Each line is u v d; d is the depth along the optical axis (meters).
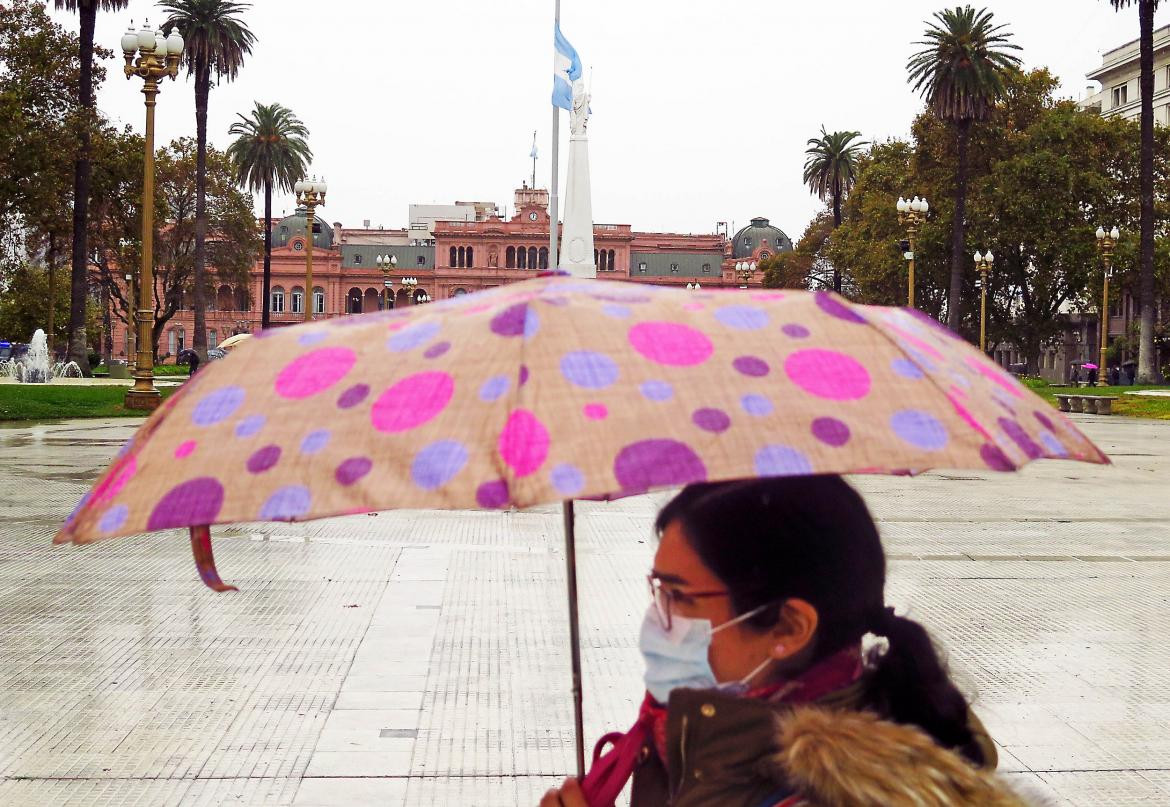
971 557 8.89
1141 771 4.25
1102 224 48.81
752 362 1.28
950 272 53.94
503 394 1.21
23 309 64.94
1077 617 6.75
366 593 7.26
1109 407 33.84
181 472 1.30
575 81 44.50
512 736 4.61
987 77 45.38
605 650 5.90
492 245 114.38
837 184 70.94
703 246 121.31
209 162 60.72
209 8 52.09
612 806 1.65
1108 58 76.31
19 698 5.01
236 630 6.27
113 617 6.56
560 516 10.84
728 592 1.36
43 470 14.32
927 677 1.39
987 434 1.27
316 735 4.59
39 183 31.44
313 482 1.20
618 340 1.28
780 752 1.26
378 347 1.39
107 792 3.97
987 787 1.25
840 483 1.41
